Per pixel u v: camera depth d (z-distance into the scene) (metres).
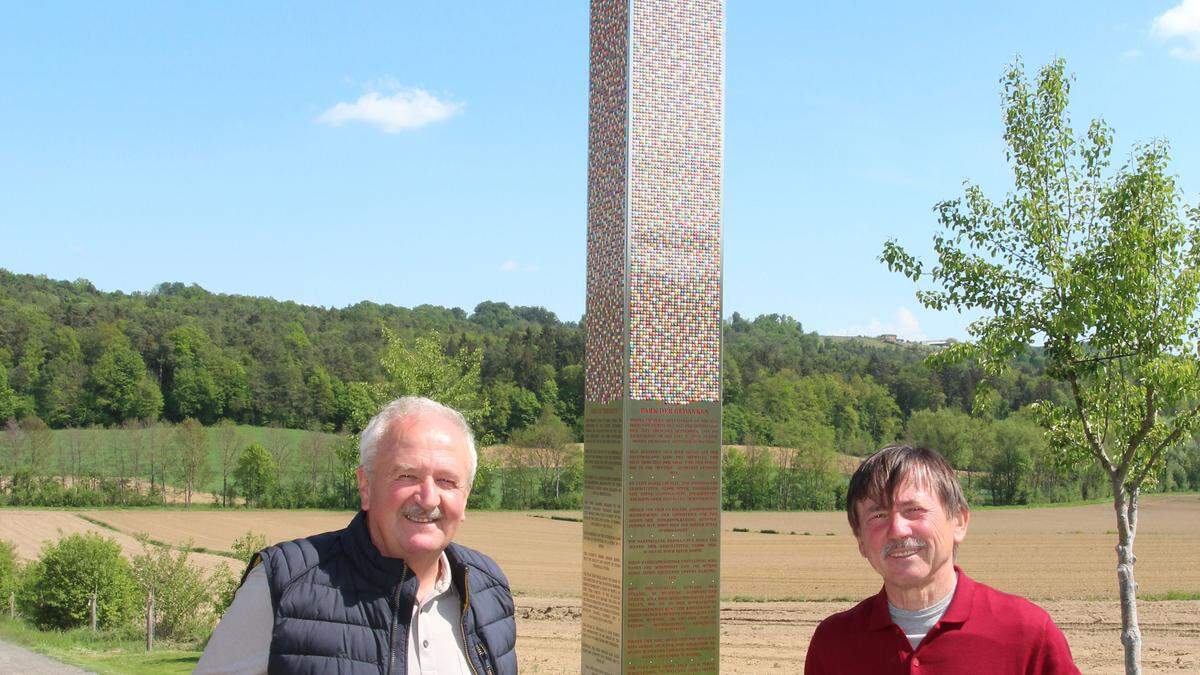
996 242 10.03
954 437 94.44
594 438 9.48
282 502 84.00
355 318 184.50
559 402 118.50
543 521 74.75
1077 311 9.18
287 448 96.19
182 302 172.25
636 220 9.10
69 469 90.31
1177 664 20.19
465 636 3.55
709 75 9.36
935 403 132.50
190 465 87.38
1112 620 27.66
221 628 3.33
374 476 3.46
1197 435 10.00
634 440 8.95
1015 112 9.88
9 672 17.64
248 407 116.00
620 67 9.30
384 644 3.32
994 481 92.44
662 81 9.23
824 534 67.62
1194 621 27.41
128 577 28.66
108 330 115.75
